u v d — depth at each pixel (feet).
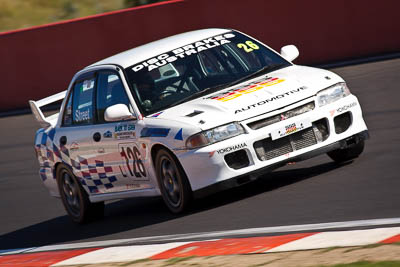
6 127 176.24
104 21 189.57
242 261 52.65
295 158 74.79
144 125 78.48
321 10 173.88
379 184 72.38
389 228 54.60
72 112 91.66
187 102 79.25
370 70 153.07
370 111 118.01
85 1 310.04
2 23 299.17
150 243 67.62
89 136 86.63
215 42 86.43
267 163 73.77
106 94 85.61
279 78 79.71
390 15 168.76
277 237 58.70
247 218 69.62
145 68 83.76
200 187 73.87
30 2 313.12
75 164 89.76
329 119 76.43
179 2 183.62
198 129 73.26
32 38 196.44
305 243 54.90
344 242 53.06
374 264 45.93
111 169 85.10
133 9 187.11
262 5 178.09
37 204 106.83
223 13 180.96
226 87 80.53
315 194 73.46
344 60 172.76
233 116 74.13
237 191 83.20
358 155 86.58
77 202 91.81
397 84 134.41
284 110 74.84
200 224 71.51
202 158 72.84
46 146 94.79
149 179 80.53
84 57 192.65
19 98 200.03
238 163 73.72
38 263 68.08
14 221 99.81
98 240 78.28
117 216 90.94
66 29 193.06
